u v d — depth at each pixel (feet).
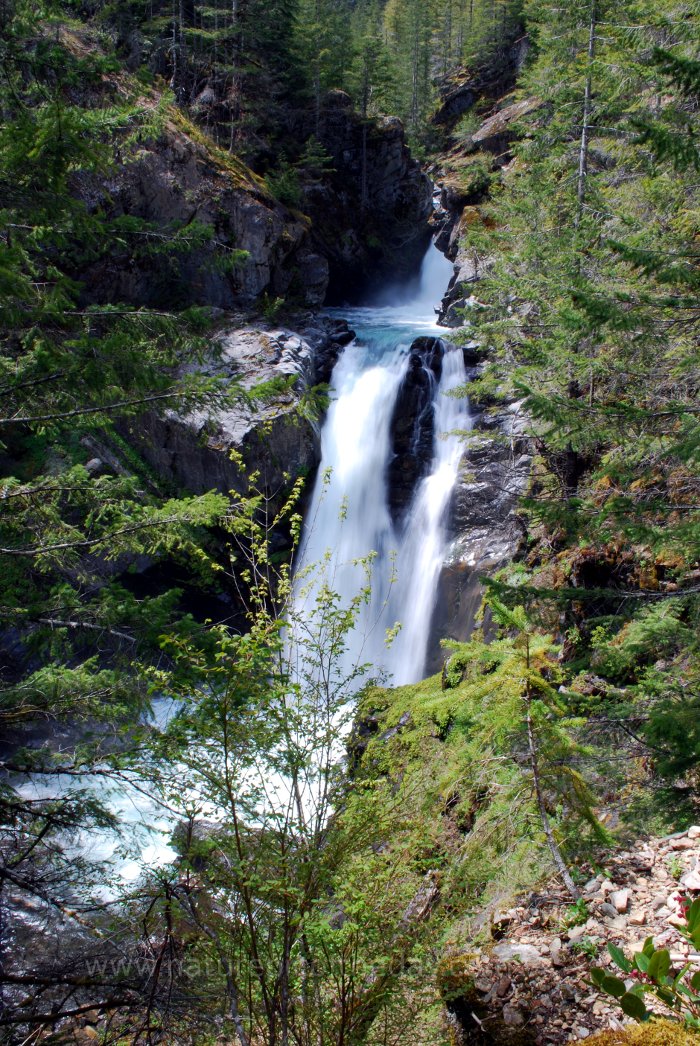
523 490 59.82
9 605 25.40
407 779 18.37
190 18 113.91
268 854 14.83
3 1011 15.96
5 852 21.57
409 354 77.56
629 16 49.21
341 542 73.67
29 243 23.11
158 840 29.91
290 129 127.95
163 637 16.75
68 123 20.30
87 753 22.75
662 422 28.30
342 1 227.20
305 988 15.20
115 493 25.98
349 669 64.69
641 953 7.70
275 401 66.90
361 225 133.59
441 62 211.61
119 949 16.79
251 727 15.20
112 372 21.93
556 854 19.45
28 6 22.20
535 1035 14.75
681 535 21.90
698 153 20.77
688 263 23.72
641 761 25.08
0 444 25.08
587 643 34.78
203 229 27.71
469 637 62.18
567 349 41.98
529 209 53.67
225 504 21.75
